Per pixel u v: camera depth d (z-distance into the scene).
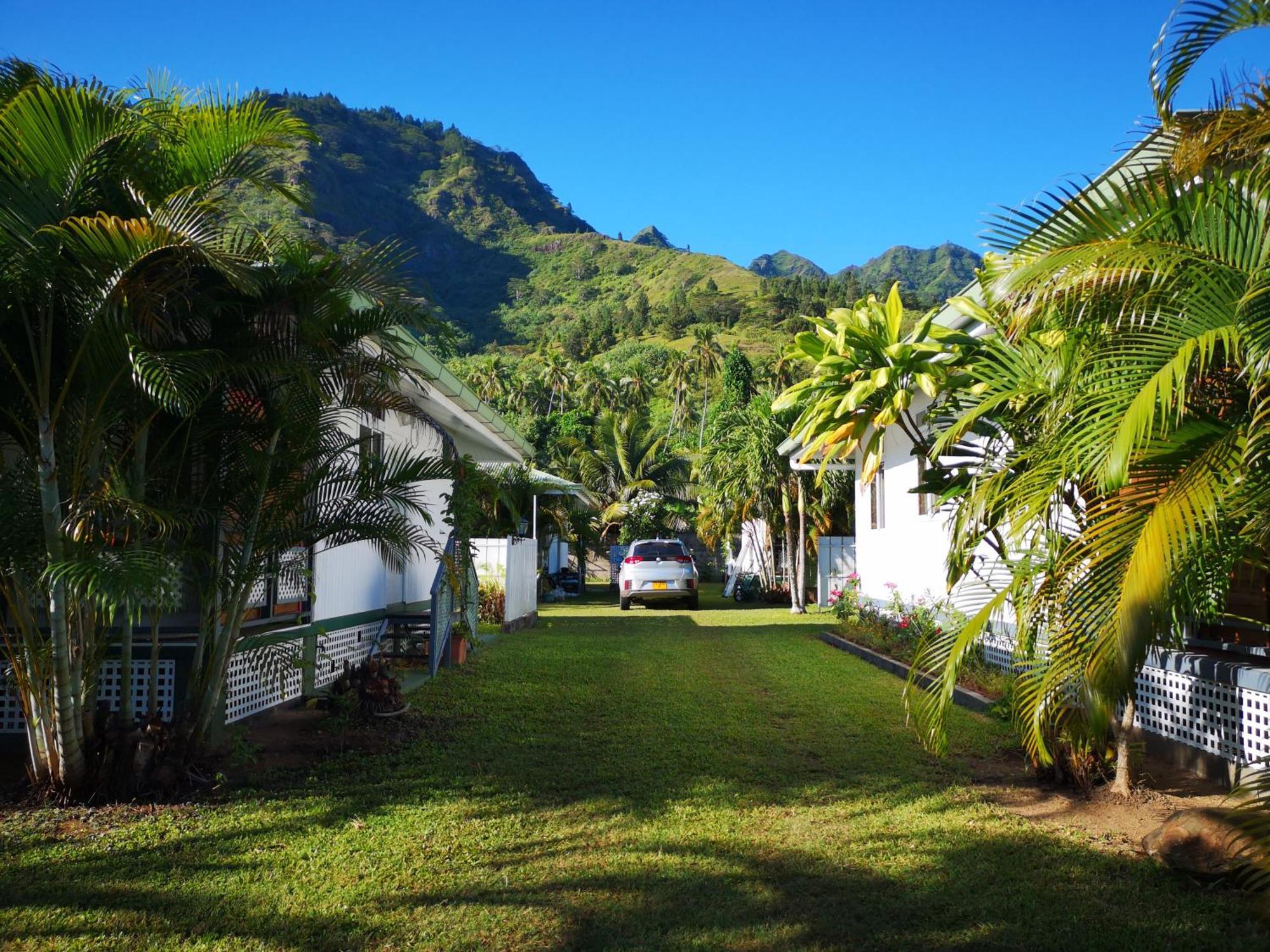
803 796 5.71
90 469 5.46
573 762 6.56
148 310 5.21
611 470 39.34
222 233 5.18
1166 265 3.43
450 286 184.00
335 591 9.95
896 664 10.80
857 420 5.69
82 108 4.87
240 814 5.33
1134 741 5.85
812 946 3.61
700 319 133.12
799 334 5.85
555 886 4.24
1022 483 4.01
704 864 4.52
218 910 3.96
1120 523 3.29
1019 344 4.74
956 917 3.86
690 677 10.55
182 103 5.46
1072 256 3.49
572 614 21.41
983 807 5.42
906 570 13.06
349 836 4.94
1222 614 4.17
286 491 6.24
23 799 5.55
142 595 4.71
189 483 6.20
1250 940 3.56
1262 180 3.42
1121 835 4.85
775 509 22.47
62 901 4.05
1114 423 3.22
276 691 8.13
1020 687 4.38
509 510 21.19
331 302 5.88
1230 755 5.72
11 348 5.27
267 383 6.01
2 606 6.87
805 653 12.84
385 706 7.73
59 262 4.85
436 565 14.11
